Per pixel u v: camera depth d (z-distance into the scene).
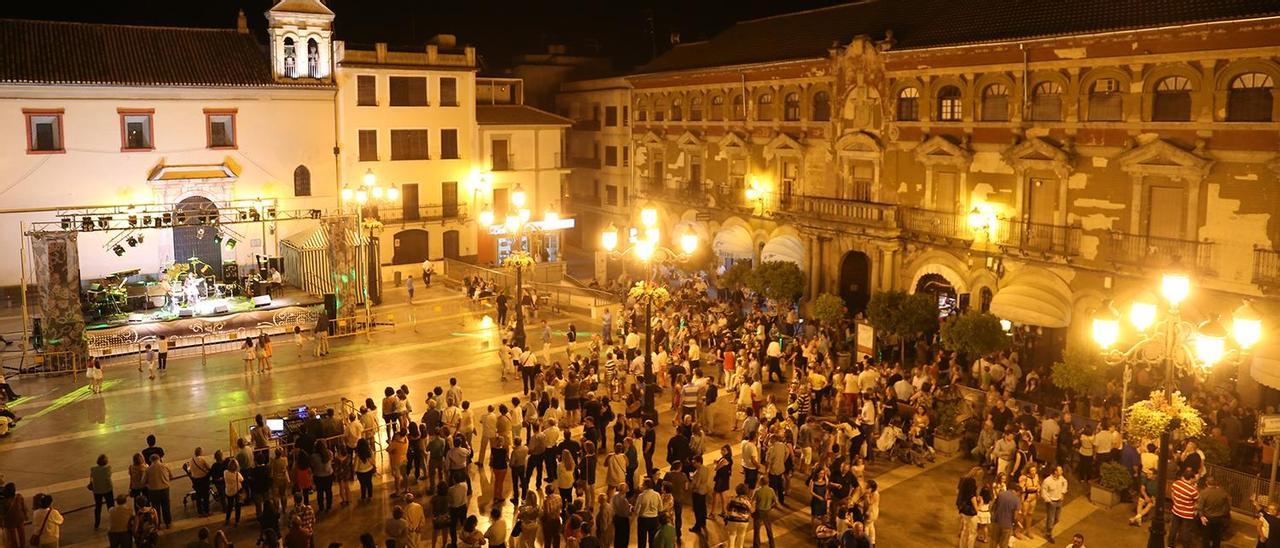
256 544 19.34
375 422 23.09
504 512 21.05
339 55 49.03
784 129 41.72
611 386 29.38
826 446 22.94
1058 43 29.31
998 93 31.95
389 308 43.75
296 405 28.88
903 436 24.23
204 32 47.69
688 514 21.30
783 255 40.66
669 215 50.38
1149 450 20.84
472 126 54.12
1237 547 19.05
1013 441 21.73
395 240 52.25
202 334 35.84
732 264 45.00
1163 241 27.06
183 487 22.55
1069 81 29.42
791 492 22.61
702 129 47.25
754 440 22.91
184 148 44.88
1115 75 28.16
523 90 63.62
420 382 31.52
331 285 39.69
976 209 32.47
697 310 38.47
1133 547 19.45
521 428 23.20
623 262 48.12
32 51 42.09
